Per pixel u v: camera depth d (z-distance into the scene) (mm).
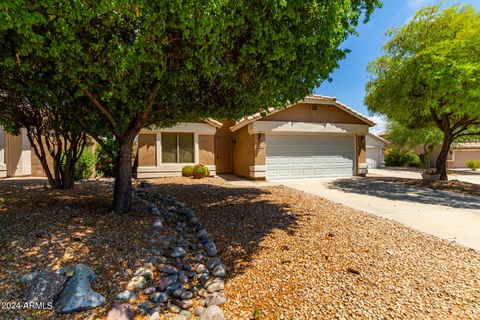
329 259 3600
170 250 3756
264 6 3270
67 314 2367
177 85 4734
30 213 4406
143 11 2814
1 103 5660
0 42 2883
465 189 9898
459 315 2504
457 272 3328
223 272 3266
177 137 12750
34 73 3711
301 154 13672
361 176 14703
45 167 7262
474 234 4957
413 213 6617
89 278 2822
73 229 3793
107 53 3129
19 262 2885
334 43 4207
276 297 2805
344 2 3883
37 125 6910
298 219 5383
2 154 11555
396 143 23344
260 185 10828
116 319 2371
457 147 23469
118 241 3650
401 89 10328
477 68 7883
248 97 5008
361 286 2977
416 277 3184
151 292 2840
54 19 2719
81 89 3850
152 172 12172
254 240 4250
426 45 9547
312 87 5215
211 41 3166
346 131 14102
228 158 16750
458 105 8930
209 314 2500
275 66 4102
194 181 10953
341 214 5918
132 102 4379
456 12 9359
